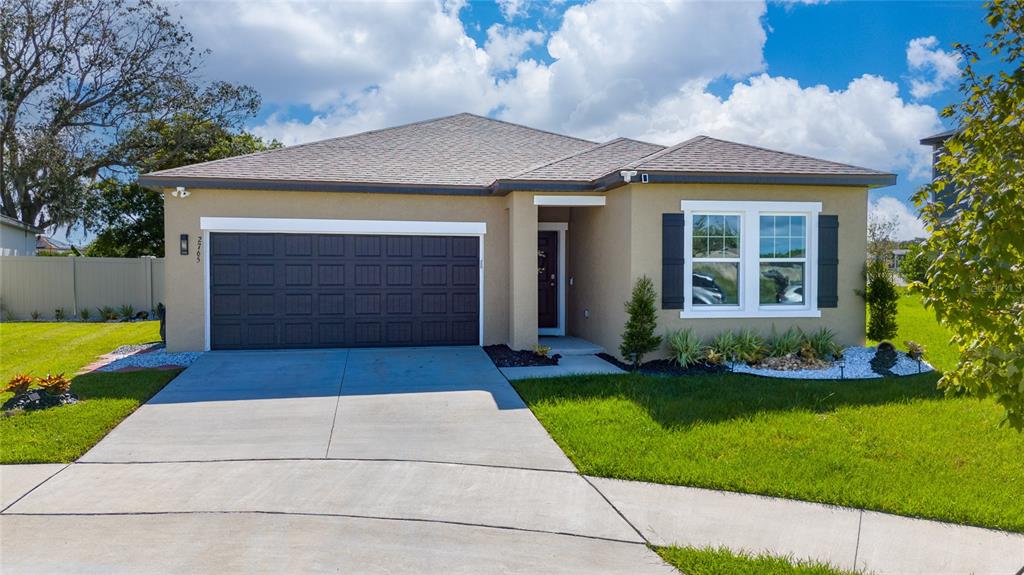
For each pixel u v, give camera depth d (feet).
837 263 38.24
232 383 31.53
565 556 14.39
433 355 38.91
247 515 16.33
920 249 15.15
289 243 40.32
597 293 41.93
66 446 21.56
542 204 40.04
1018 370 12.12
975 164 13.19
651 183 36.09
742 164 37.32
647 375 33.12
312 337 40.78
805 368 34.71
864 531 15.84
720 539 15.35
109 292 70.64
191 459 20.70
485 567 13.85
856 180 37.06
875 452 21.11
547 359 37.63
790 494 17.93
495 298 42.70
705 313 37.01
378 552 14.44
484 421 25.29
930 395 28.63
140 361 36.55
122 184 96.37
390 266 41.52
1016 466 19.88
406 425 24.70
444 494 17.93
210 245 39.47
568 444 22.04
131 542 14.74
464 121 56.49
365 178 40.93
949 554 14.67
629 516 16.61
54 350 44.96
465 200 42.04
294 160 43.86
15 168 88.12
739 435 22.76
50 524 15.66
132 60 92.48
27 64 89.97
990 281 12.25
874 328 38.06
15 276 68.69
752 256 37.45
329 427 24.35
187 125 95.40
